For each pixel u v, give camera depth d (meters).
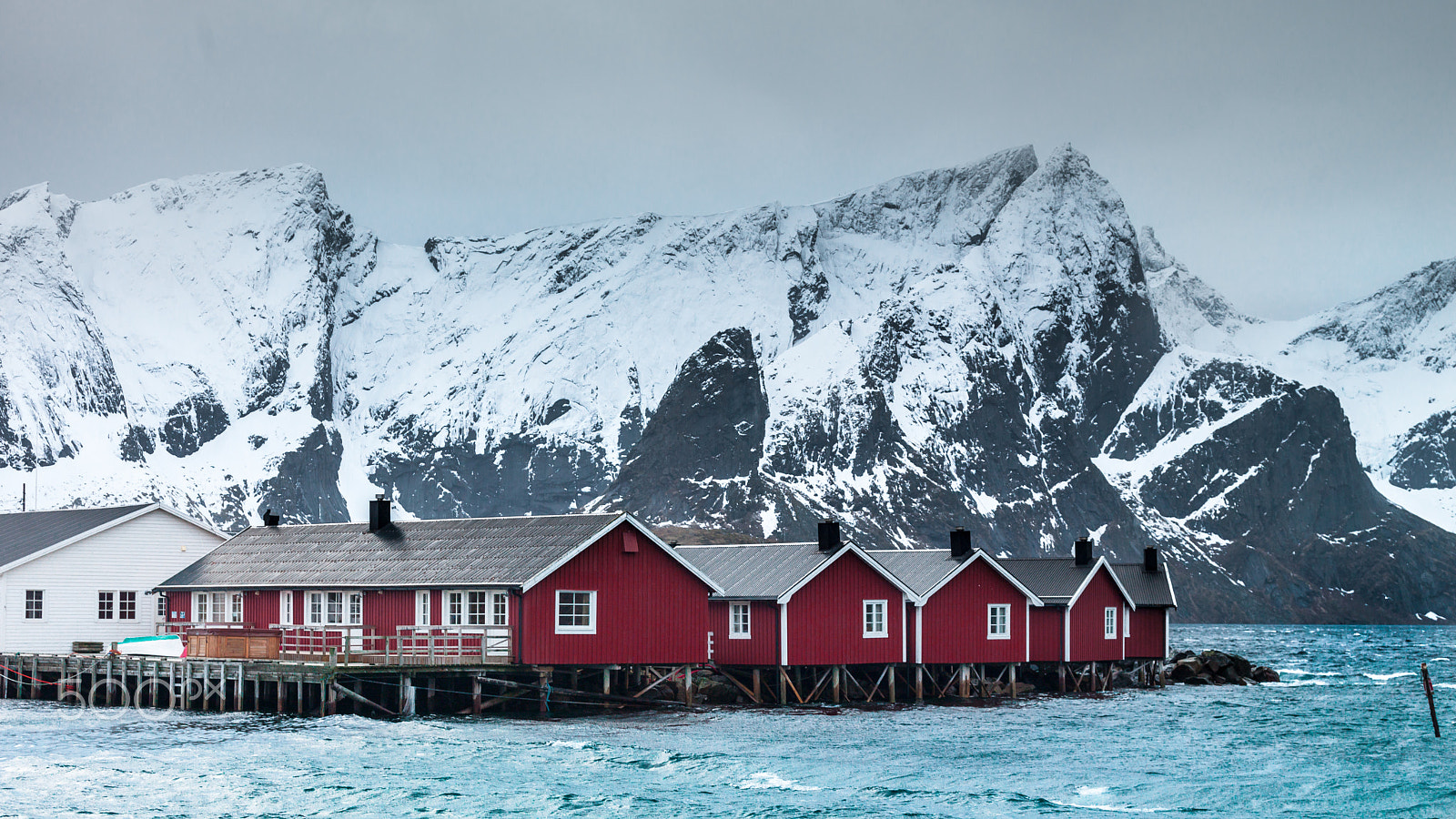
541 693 84.12
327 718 80.44
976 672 106.56
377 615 89.25
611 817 56.47
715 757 69.44
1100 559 113.88
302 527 105.00
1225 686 127.12
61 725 79.56
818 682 97.56
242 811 56.91
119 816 55.91
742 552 103.75
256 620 96.38
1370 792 62.81
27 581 104.31
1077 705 101.12
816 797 60.41
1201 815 57.59
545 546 86.88
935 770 67.69
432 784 62.00
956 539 105.69
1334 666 177.88
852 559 98.12
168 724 79.25
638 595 88.31
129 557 108.88
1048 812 58.00
